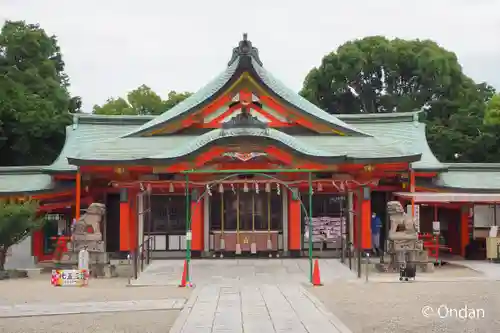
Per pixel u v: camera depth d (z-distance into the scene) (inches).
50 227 1152.2
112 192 1160.2
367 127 1299.2
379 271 934.4
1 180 1165.1
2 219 882.8
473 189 1130.0
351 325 520.7
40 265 1080.2
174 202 1140.5
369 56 2340.1
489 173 1220.5
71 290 748.6
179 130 1112.8
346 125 1127.0
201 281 831.7
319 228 1136.8
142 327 515.2
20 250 1106.7
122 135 1141.1
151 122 1133.1
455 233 1186.6
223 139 896.3
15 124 1820.9
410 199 1047.6
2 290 745.0
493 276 865.5
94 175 1061.1
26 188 1119.6
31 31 2065.7
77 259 909.2
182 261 1070.4
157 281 833.5
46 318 559.8
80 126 1283.2
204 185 991.6
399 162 994.1
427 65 2218.3
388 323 526.0
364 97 2433.6
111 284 815.1
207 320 535.8
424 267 920.9
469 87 2284.7
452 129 2089.1
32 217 954.1
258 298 665.0
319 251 1138.0
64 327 519.2
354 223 1112.2
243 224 1125.1
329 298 669.3
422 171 1094.4
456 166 1230.3
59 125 1871.3
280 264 1021.2
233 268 972.6
